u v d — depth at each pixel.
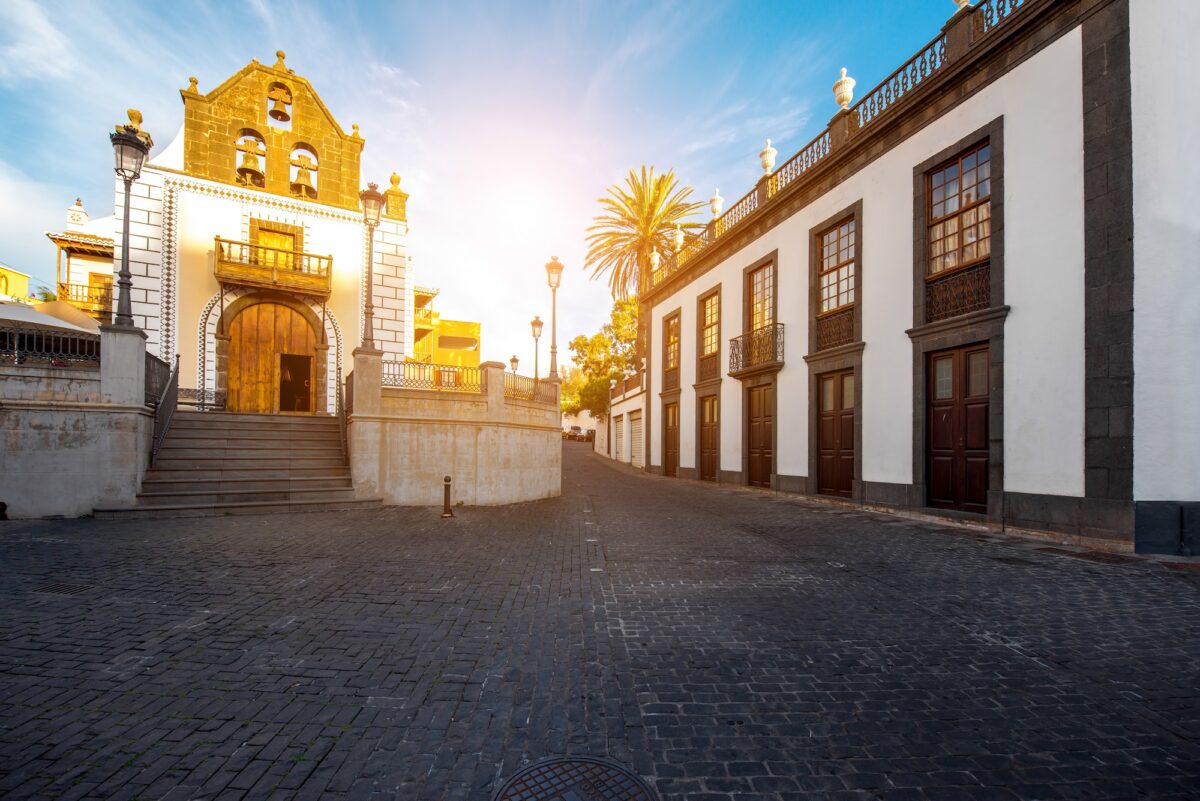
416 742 2.90
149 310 16.30
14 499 9.59
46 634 4.30
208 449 11.91
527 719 3.14
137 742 2.85
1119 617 4.86
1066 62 8.32
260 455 12.09
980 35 9.66
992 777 2.62
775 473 15.33
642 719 3.15
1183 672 3.77
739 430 17.38
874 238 12.02
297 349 18.25
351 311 19.00
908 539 8.40
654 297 24.58
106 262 24.83
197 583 5.77
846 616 4.92
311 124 19.05
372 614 4.90
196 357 16.77
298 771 2.62
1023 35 8.92
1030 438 8.64
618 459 31.47
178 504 10.37
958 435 10.12
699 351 20.12
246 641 4.25
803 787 2.53
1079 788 2.54
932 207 10.84
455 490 12.38
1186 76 7.29
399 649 4.14
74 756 2.71
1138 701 3.38
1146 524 7.25
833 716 3.19
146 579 5.90
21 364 9.74
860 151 12.49
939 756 2.79
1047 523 8.37
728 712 3.23
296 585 5.76
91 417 10.02
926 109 10.78
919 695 3.45
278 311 18.08
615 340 38.69
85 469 9.94
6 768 2.59
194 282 16.89
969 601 5.34
